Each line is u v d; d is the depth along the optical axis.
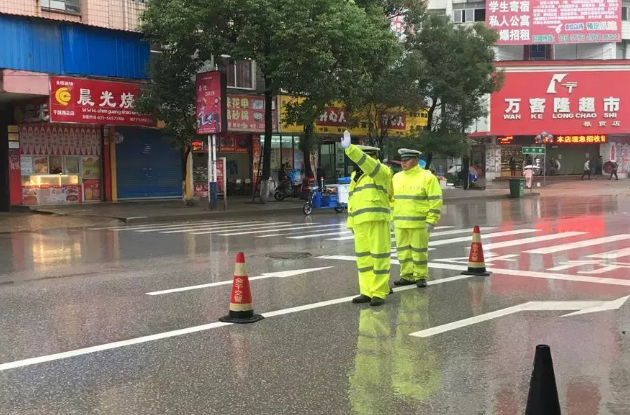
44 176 22.16
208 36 19.52
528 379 4.56
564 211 20.39
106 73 21.44
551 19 43.12
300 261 10.26
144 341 5.61
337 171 30.62
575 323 6.11
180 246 12.53
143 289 8.02
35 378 4.66
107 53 21.45
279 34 18.69
